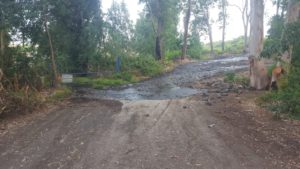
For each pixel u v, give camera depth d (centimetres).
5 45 1516
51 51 1788
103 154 751
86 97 1585
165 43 3631
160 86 1959
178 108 1211
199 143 807
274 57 1252
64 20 2164
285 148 768
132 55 2752
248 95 1430
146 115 1106
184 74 2491
